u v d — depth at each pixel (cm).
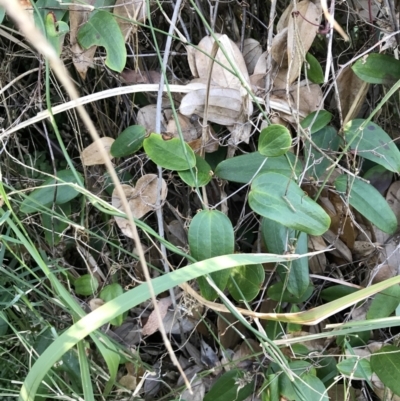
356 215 51
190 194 56
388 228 45
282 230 45
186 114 47
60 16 44
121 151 48
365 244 52
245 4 48
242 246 57
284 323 51
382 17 47
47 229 53
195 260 41
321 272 54
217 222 42
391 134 53
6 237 45
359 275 55
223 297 41
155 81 52
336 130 51
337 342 50
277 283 49
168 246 41
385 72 45
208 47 46
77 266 63
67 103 46
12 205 56
